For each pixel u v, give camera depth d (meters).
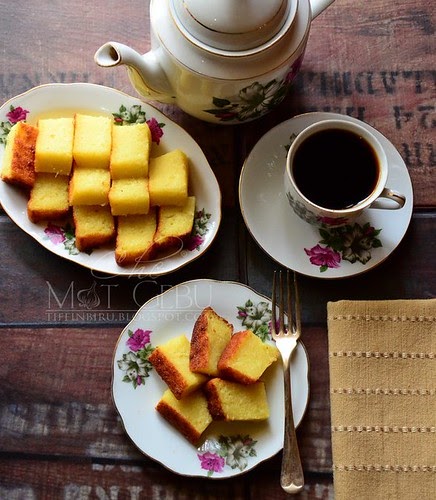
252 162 0.79
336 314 0.76
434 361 0.75
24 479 0.74
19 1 0.82
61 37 0.82
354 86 0.82
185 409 0.73
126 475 0.74
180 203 0.77
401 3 0.82
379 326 0.75
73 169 0.77
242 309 0.76
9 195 0.77
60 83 0.80
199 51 0.70
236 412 0.73
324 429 0.75
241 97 0.73
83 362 0.76
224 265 0.78
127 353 0.75
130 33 0.82
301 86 0.81
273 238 0.78
